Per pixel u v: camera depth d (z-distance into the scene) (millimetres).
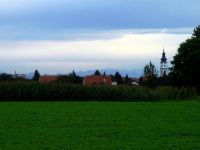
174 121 40469
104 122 39500
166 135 31234
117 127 35812
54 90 75750
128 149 25516
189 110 53594
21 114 47469
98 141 28438
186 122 39656
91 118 43188
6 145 26797
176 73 111938
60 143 27562
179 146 26531
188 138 29797
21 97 75250
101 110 53094
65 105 61938
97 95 76875
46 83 76188
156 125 37156
